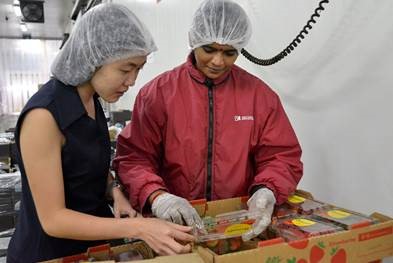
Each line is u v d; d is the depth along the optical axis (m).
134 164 1.17
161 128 1.22
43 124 0.84
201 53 1.17
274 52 1.61
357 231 0.80
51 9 7.89
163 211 0.92
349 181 1.29
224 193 1.20
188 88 1.23
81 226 0.81
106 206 1.13
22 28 9.91
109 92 0.96
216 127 1.20
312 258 0.76
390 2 1.08
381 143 1.15
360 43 1.19
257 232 0.85
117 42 0.89
